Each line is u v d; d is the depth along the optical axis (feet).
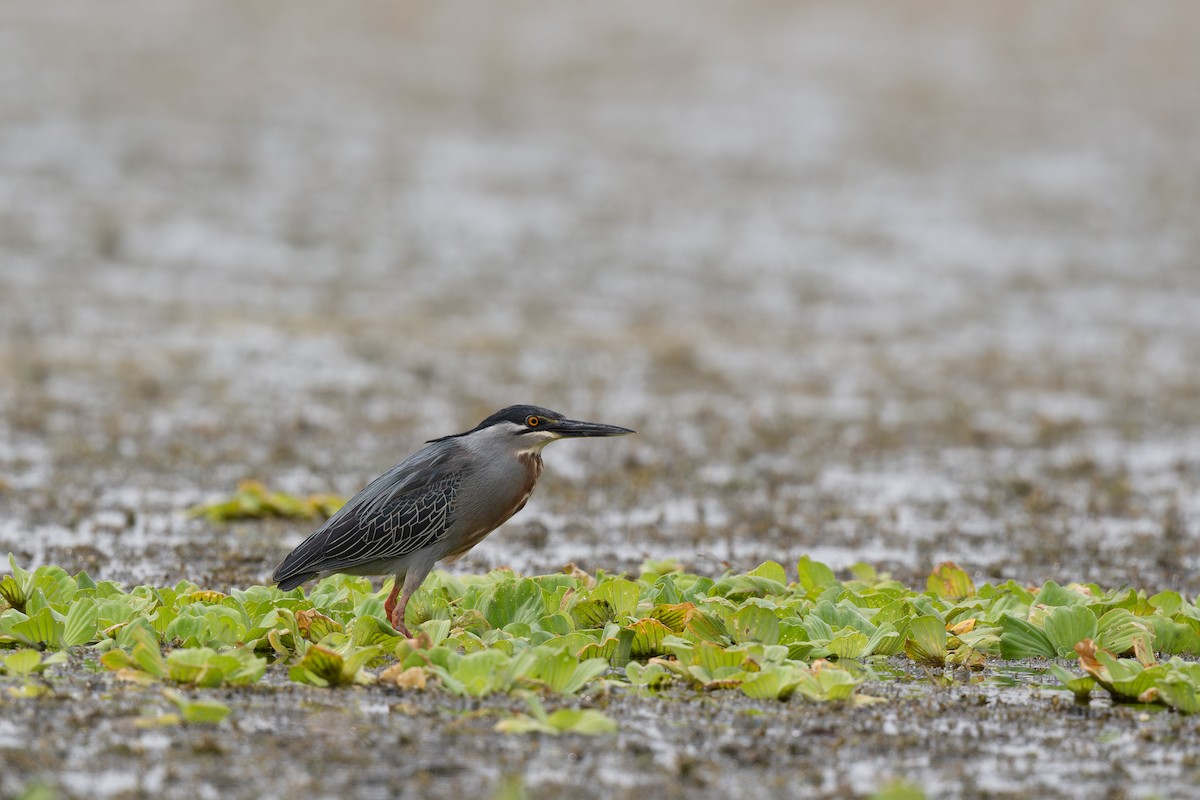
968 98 139.13
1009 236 101.14
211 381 63.36
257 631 28.66
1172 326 80.74
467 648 28.19
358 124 125.49
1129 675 26.68
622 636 28.81
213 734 23.80
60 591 30.71
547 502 46.98
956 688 27.84
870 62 152.87
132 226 94.32
